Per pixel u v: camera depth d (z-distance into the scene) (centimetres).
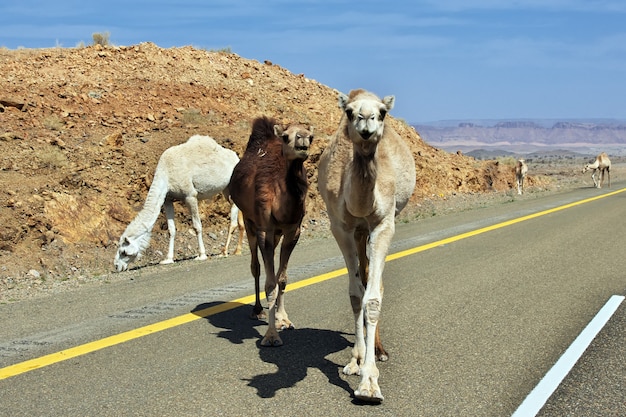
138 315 811
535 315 791
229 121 2209
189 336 717
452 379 571
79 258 1368
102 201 1555
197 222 1434
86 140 1770
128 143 1820
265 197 725
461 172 3019
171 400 527
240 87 2606
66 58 2433
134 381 571
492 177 3256
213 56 2881
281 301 761
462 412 498
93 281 1121
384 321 770
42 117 1847
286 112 2522
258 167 756
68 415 498
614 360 615
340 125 639
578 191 3331
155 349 667
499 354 639
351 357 647
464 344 674
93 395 538
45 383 567
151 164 1745
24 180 1487
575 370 587
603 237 1494
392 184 596
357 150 551
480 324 752
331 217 634
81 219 1462
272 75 2939
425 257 1235
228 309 847
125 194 1630
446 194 2769
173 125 2006
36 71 2245
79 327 754
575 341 678
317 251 1329
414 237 1532
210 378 580
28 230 1348
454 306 840
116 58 2523
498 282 992
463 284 978
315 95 2916
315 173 2055
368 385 521
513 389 543
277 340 687
